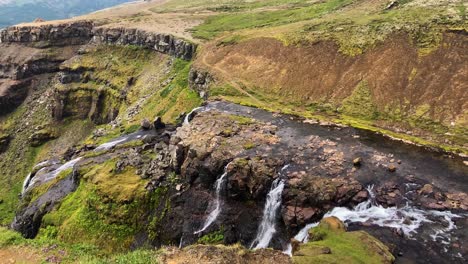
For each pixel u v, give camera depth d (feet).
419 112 161.68
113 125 253.03
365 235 88.48
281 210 115.14
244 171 125.80
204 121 167.02
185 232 128.47
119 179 147.64
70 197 156.46
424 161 130.62
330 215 108.17
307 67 209.15
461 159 132.05
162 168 145.79
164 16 427.74
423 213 104.12
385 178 119.85
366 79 186.19
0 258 86.58
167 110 236.02
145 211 136.26
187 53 280.72
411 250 89.76
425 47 184.03
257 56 235.81
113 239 133.08
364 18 232.53
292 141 147.02
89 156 180.14
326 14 280.92
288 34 238.68
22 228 158.92
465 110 152.87
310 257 76.02
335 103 185.06
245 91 211.82
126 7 599.57
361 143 144.97
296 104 193.88
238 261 73.46
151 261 73.72
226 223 125.70
